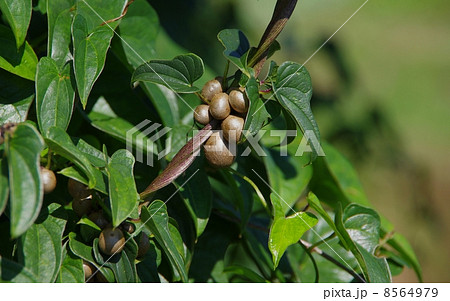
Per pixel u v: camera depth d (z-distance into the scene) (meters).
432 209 1.45
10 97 0.57
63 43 0.56
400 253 0.73
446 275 1.49
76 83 0.56
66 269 0.54
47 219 0.54
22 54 0.57
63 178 0.59
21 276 0.51
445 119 1.86
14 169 0.48
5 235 0.58
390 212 1.43
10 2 0.54
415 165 1.38
